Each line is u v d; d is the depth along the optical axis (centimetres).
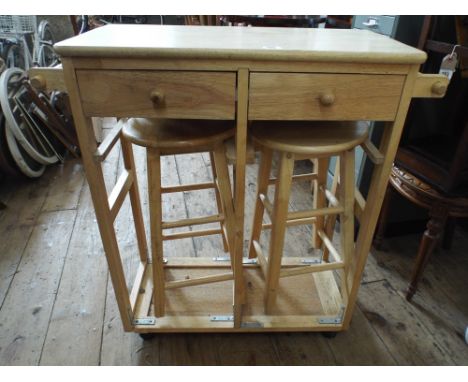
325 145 100
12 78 231
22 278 162
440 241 183
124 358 130
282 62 83
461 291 160
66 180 246
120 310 125
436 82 89
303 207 219
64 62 83
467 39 121
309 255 180
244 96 87
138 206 147
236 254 114
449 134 164
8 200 221
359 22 169
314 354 132
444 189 130
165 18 472
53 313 146
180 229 199
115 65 83
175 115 90
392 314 148
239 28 120
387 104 91
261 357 131
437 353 133
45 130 262
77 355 130
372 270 170
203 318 134
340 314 135
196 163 274
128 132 107
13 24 290
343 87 87
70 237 190
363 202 119
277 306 142
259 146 124
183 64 83
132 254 178
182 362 129
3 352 131
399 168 148
